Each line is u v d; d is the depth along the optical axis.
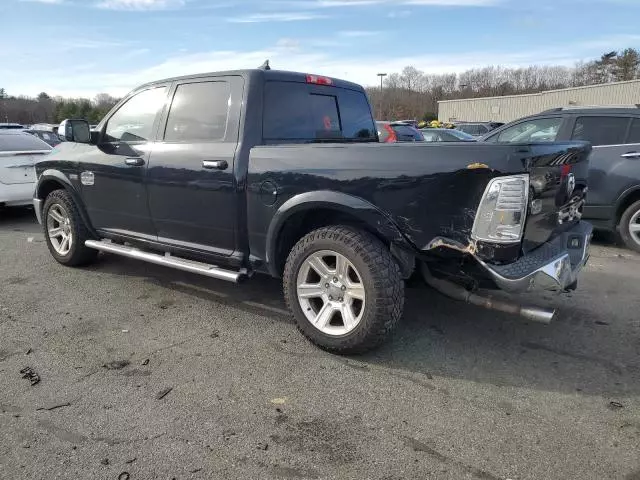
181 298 4.70
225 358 3.54
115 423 2.79
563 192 3.42
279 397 3.06
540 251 3.23
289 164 3.62
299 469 2.45
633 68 73.00
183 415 2.87
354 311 3.52
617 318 4.29
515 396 3.09
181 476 2.39
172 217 4.38
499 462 2.50
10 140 8.55
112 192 4.84
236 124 3.96
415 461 2.50
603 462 2.50
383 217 3.28
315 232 3.55
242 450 2.58
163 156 4.34
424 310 4.41
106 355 3.58
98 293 4.82
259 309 4.45
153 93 4.64
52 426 2.76
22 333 3.93
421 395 3.09
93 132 4.90
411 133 14.73
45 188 5.69
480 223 3.01
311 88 4.43
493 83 83.06
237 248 4.04
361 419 2.84
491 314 4.34
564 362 3.52
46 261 5.90
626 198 6.38
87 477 2.38
